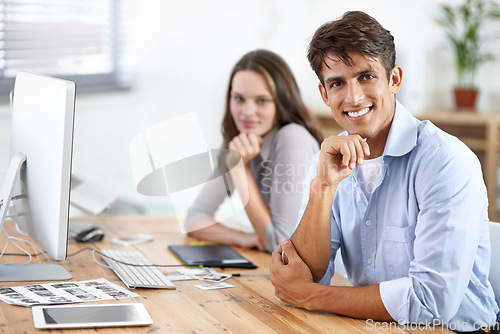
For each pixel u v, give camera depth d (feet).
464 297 4.82
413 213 4.93
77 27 12.56
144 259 6.40
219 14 14.57
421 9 15.56
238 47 14.99
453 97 15.06
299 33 15.90
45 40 11.93
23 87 6.03
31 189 5.62
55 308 4.70
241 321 4.64
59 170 5.10
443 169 4.66
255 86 7.50
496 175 13.91
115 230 7.79
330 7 16.28
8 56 11.38
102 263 6.24
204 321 4.61
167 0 13.79
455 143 4.79
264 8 15.17
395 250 5.05
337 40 4.68
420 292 4.52
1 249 6.64
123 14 13.30
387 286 4.64
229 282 5.74
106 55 13.24
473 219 4.59
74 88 5.03
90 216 8.52
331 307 4.79
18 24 11.51
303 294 4.93
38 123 5.49
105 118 12.82
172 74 14.03
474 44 14.58
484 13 14.62
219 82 14.80
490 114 14.14
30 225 5.81
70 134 5.05
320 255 5.21
